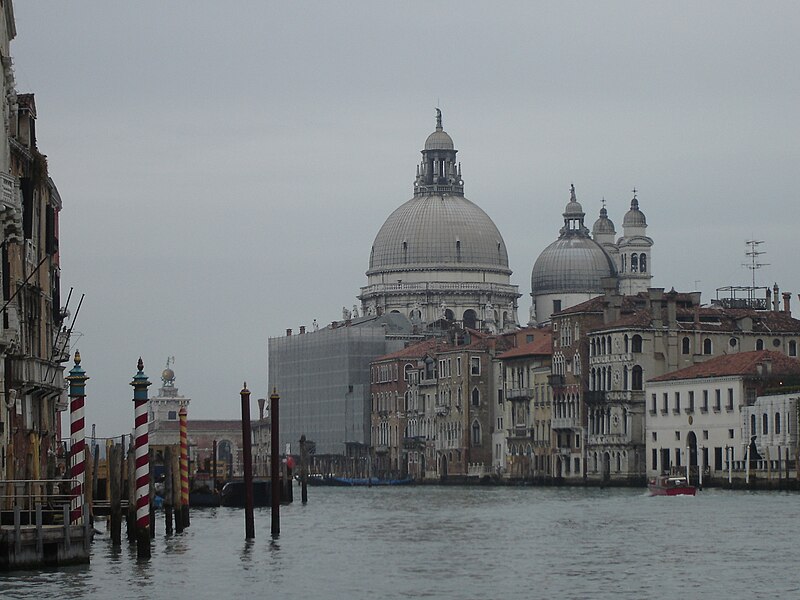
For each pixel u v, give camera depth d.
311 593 66.81
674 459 190.25
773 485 167.00
